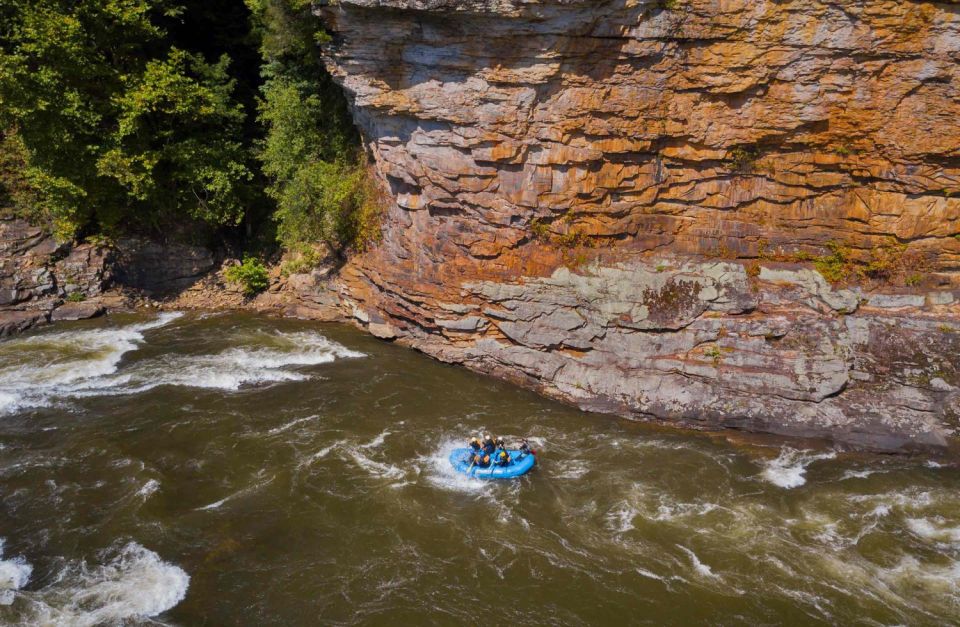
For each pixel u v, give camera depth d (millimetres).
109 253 36250
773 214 26938
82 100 33312
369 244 33375
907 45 22766
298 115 35375
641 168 26906
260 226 39906
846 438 24516
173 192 36875
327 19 27344
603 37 24375
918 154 24641
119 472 22219
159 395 27141
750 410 25375
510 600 17734
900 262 26297
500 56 25516
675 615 17406
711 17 23516
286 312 35656
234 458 23109
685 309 26672
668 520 20859
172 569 18344
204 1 39438
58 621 16609
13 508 20422
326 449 23750
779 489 22391
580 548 19625
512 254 28562
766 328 25969
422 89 27359
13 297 33812
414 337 32000
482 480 22484
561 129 26328
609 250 27891
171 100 34469
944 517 21203
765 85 24594
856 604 17875
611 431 25594
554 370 27859
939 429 24203
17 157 36188
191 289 37344
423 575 18453
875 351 25328
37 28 31188
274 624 16844
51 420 25188
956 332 24953
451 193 28625
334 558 18953
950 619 17469
